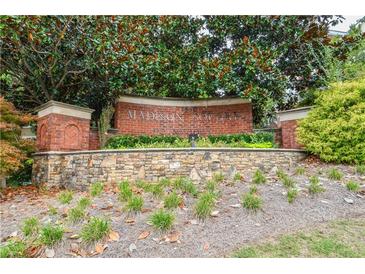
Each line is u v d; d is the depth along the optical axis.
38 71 9.30
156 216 3.85
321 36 9.82
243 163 6.52
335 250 3.40
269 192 5.01
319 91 8.03
